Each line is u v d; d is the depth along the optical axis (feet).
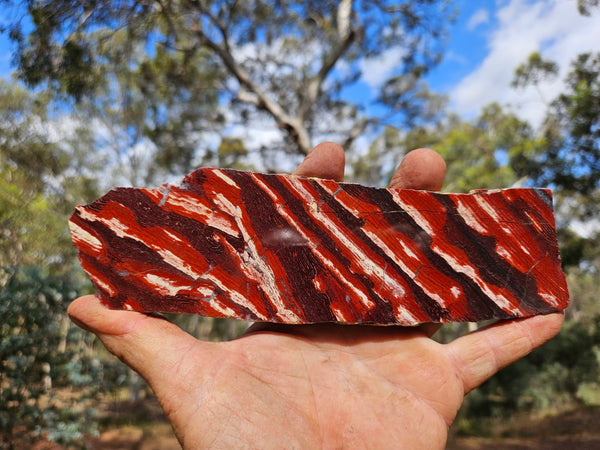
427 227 0.51
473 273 0.50
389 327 0.48
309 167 0.52
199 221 0.46
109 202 0.44
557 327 0.49
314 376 0.40
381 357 0.44
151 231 0.44
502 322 0.49
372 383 0.41
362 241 0.49
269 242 0.47
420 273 0.49
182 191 0.46
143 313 0.41
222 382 0.36
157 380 0.36
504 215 0.52
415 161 0.53
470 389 0.45
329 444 0.37
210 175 0.47
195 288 0.44
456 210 0.52
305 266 0.47
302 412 0.38
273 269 0.46
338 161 0.52
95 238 0.43
